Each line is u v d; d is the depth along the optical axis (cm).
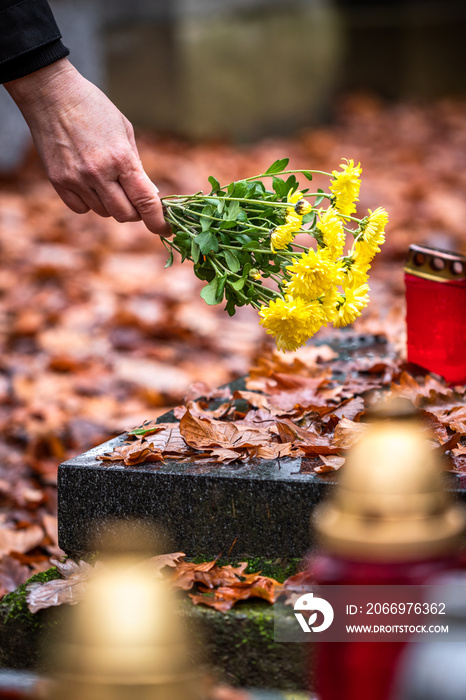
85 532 208
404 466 119
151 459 208
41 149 229
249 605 180
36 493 359
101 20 1256
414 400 258
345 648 125
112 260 705
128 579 168
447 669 107
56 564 199
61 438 417
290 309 202
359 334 372
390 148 1271
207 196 222
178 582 184
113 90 1241
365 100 1519
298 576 181
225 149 1214
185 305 622
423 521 118
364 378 297
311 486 189
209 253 220
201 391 290
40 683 155
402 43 1623
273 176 220
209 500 197
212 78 1346
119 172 223
